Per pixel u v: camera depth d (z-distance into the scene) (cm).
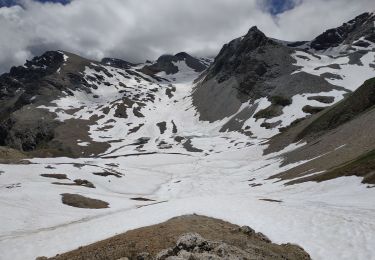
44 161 12469
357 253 2381
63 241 3391
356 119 8706
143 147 19150
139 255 2145
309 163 7744
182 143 19025
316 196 4756
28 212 5122
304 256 2419
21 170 8894
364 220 3005
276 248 2516
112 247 2541
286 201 4528
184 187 10175
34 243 3434
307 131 12262
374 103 10431
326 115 12088
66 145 19938
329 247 2534
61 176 8981
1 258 3097
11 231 4319
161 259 1998
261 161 12325
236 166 12850
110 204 6450
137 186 10188
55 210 5497
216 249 2027
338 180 5250
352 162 5653
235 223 3219
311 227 2964
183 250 1992
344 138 7925
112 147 19888
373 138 6531
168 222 3191
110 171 10862
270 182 8188
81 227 3916
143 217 3759
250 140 17288
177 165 14325
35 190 6525
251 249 2341
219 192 8919
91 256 2416
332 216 3216
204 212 3562
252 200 4222
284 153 11619
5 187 6856
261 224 3144
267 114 19588
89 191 7719
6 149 13262
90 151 19250
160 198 8800
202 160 14738
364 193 4319
